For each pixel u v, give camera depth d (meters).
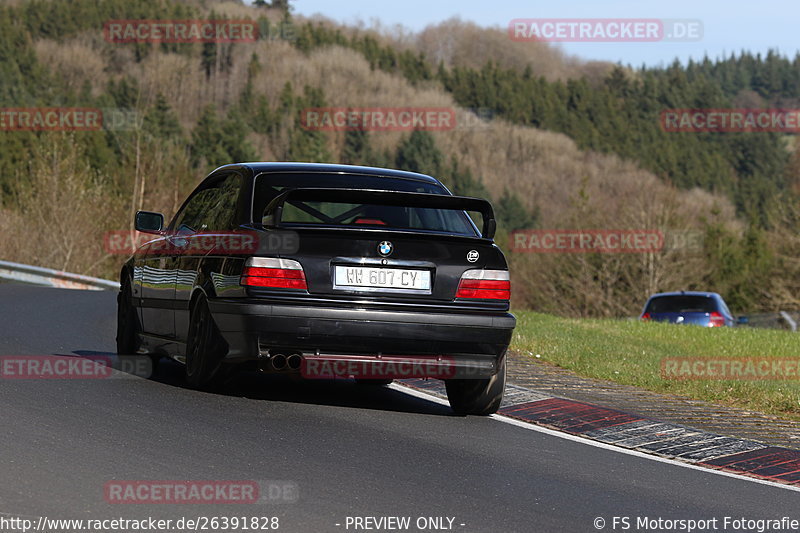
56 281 53.88
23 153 177.75
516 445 15.54
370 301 16.61
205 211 19.22
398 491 12.07
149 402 16.42
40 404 15.63
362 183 18.39
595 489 13.11
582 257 135.62
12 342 23.36
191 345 17.95
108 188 97.25
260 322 16.23
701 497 13.21
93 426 14.33
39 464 12.05
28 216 89.75
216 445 13.70
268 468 12.68
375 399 18.77
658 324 42.09
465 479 13.00
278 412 16.45
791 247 118.81
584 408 18.88
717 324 50.94
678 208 139.50
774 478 14.81
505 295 17.41
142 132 122.75
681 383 23.16
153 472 12.09
